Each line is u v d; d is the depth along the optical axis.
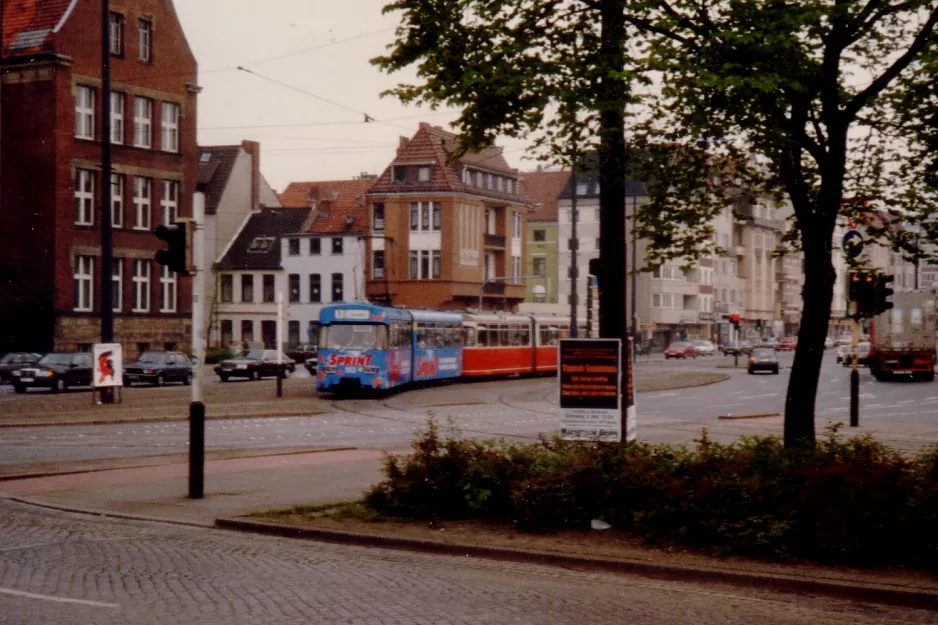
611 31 13.88
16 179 60.62
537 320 60.44
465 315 52.78
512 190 94.19
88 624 8.57
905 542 10.49
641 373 65.69
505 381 55.44
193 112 67.62
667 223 16.69
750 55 12.83
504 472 13.38
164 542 12.71
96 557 11.69
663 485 12.03
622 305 15.56
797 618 9.02
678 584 10.48
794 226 17.00
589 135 15.03
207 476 18.38
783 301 148.38
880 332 58.69
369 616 8.91
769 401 42.31
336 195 98.19
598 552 11.51
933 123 14.59
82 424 29.30
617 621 8.83
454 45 14.16
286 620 8.74
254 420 31.95
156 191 65.25
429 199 85.88
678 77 13.02
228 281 96.00
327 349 42.00
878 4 13.34
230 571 10.91
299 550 12.23
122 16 63.38
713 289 125.38
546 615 9.02
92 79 61.75
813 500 10.97
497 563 11.52
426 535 12.59
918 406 39.41
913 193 15.78
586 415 14.93
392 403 39.31
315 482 17.58
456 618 8.86
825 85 13.93
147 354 51.72
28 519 14.47
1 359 54.22
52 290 59.53
